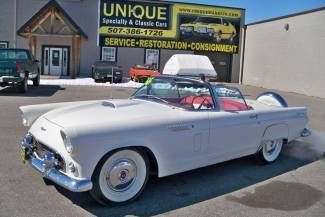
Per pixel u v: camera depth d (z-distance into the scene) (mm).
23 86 16078
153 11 27719
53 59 27625
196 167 5289
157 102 5672
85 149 4191
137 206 4629
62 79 24875
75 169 4250
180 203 4777
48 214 4289
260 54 27156
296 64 23281
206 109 5473
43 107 5648
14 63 15297
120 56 28391
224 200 4934
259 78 27250
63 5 27906
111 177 4488
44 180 5250
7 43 27938
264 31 26656
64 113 5059
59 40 27484
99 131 4293
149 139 4656
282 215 4543
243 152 5922
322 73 21031
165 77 5984
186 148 5078
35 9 27969
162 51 28734
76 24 27062
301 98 20000
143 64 28078
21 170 5598
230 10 28969
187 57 7902
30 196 4734
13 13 27812
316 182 5754
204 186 5410
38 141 4738
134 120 4648
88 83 22906
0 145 6926
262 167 6414
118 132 4414
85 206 4547
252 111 6031
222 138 5508
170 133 4863
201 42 28688
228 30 29078
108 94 17406
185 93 5793
